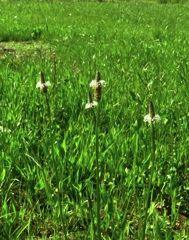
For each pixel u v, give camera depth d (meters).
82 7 5.39
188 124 1.27
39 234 0.92
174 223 0.87
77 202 0.97
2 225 0.90
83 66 1.98
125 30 3.30
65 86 1.57
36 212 0.99
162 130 1.25
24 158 1.09
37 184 0.99
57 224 0.88
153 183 1.04
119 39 2.89
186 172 1.10
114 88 1.58
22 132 1.18
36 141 1.20
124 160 1.08
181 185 1.04
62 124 1.34
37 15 4.26
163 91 1.55
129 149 1.14
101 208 0.98
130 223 0.94
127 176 1.03
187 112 1.39
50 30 3.25
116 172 1.05
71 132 1.23
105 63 2.03
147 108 1.38
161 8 6.00
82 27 3.46
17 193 1.05
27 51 2.64
